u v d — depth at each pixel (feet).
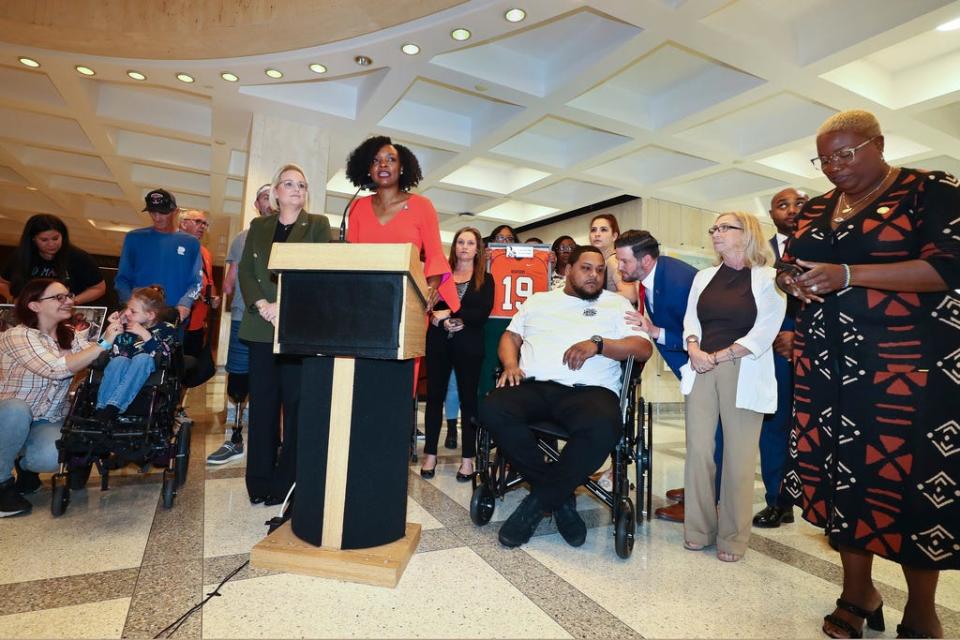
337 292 5.08
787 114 19.36
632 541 6.35
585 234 30.76
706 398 6.73
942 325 4.25
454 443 12.81
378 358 5.19
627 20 12.66
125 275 9.98
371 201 7.36
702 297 7.07
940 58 15.37
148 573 5.18
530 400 6.99
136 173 26.48
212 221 34.65
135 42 14.06
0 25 13.55
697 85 17.40
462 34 13.16
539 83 16.56
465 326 9.60
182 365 7.89
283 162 18.15
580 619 4.74
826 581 5.89
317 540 5.44
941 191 4.27
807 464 5.04
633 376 7.60
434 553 6.09
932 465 4.21
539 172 25.29
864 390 4.56
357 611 4.63
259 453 7.20
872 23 12.75
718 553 6.48
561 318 7.87
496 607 4.86
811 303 5.12
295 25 13.15
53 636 4.00
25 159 24.82
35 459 7.07
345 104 18.25
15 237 42.34
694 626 4.72
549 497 6.34
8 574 5.02
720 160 21.48
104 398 6.88
